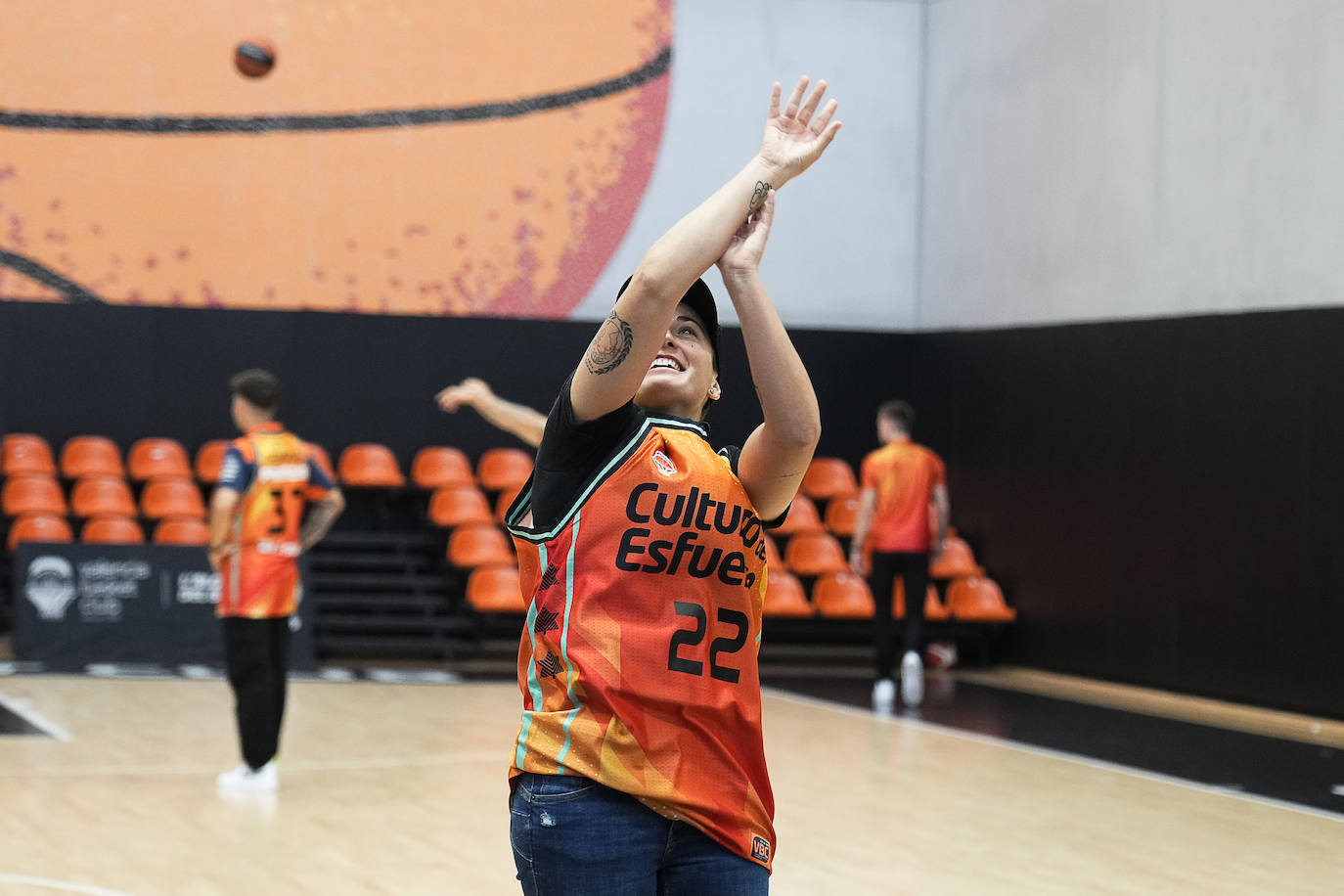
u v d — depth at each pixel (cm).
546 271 1325
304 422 1279
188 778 661
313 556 1206
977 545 1282
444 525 1212
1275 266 984
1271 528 962
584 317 1334
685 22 1352
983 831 584
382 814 594
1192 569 1028
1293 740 833
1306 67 965
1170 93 1087
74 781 648
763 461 222
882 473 948
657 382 229
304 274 1285
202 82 1265
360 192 1294
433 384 1302
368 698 934
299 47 1281
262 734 632
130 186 1254
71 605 1024
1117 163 1138
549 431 217
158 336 1254
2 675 970
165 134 1259
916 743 798
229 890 475
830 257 1390
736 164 1362
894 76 1399
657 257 204
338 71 1288
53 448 1228
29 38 1234
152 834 551
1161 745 807
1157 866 533
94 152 1246
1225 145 1033
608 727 207
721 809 212
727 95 1361
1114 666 1098
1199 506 1025
